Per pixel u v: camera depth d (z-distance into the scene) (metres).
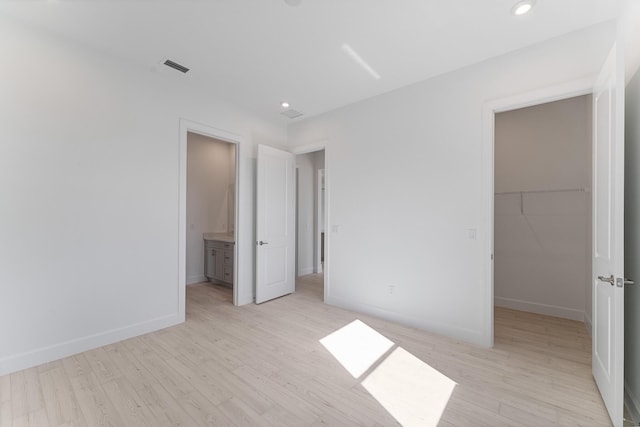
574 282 3.28
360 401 1.83
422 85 3.03
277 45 2.45
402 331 2.93
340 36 2.32
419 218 3.03
